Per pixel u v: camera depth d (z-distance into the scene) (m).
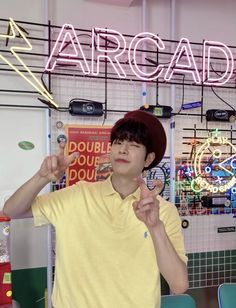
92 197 0.92
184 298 1.33
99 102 1.93
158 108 1.98
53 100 1.85
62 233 0.90
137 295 0.85
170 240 0.80
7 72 1.82
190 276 2.16
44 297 1.88
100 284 0.85
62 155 0.81
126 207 0.89
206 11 2.24
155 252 0.78
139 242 0.87
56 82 1.91
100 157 1.96
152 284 0.86
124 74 1.92
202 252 2.19
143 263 0.86
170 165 2.06
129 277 0.86
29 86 1.85
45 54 1.84
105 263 0.86
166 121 2.11
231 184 2.20
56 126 1.90
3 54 1.81
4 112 1.83
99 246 0.87
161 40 1.99
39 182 0.81
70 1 1.94
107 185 0.95
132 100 2.06
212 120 2.15
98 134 1.96
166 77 1.96
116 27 2.03
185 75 2.14
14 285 1.84
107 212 0.90
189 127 2.17
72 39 1.80
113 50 1.89
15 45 1.83
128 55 1.92
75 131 1.93
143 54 2.01
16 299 1.84
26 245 1.86
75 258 0.88
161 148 0.96
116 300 0.85
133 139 0.88
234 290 1.40
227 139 2.24
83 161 1.93
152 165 0.99
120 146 0.89
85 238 0.88
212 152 2.20
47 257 1.85
